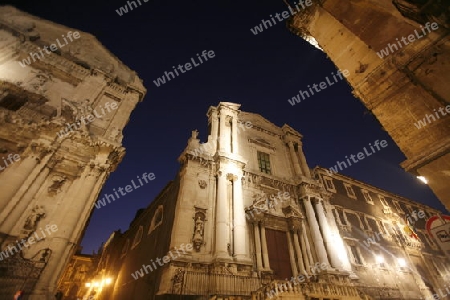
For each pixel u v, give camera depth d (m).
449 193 5.23
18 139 13.77
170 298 11.49
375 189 30.64
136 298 17.81
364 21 8.72
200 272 13.44
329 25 10.27
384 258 23.09
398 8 6.35
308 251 18.58
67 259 12.39
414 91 6.62
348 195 26.97
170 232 15.70
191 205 16.33
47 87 16.80
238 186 18.56
